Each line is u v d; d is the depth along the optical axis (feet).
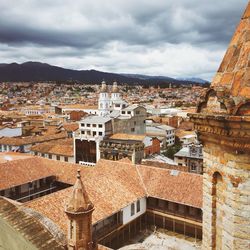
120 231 152.46
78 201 64.13
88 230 64.08
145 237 158.51
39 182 191.52
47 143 315.37
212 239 30.91
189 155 271.90
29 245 30.99
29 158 197.26
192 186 160.25
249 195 27.22
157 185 167.02
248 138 26.17
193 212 157.48
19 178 177.17
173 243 152.66
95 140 283.59
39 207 122.62
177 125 513.86
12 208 35.35
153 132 403.54
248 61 26.66
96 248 64.49
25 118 579.07
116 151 273.95
